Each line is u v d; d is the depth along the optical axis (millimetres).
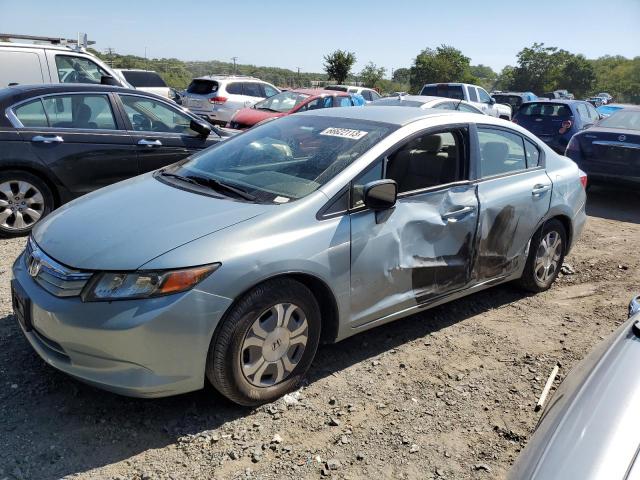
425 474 2693
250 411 3082
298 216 3117
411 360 3721
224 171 3732
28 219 5902
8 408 2979
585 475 1559
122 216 3129
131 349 2656
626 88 87375
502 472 2732
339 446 2848
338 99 13922
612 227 7574
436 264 3795
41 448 2707
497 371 3646
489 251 4188
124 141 6277
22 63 8625
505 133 4426
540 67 74812
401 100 11680
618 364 2006
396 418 3098
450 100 11844
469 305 4668
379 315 3553
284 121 4316
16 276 3119
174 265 2699
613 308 4758
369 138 3633
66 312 2703
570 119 12531
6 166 5637
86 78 9266
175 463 2668
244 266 2824
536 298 4902
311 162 3535
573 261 6000
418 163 3740
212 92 15961
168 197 3369
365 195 3256
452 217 3840
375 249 3385
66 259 2828
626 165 8430
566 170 4961
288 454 2768
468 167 4027
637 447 1611
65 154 5922
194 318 2711
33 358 3449
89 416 2963
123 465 2639
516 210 4312
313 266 3086
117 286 2680
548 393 3387
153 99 6652
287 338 3113
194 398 3166
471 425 3078
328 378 3447
